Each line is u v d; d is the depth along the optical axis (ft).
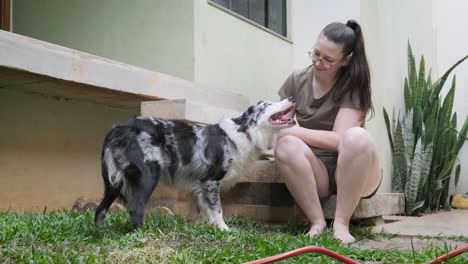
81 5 16.28
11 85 11.75
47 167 13.05
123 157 8.73
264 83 17.11
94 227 8.73
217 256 6.63
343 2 17.17
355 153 9.00
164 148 9.30
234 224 10.94
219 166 9.84
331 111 10.16
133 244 7.38
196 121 11.72
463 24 21.13
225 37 15.21
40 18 17.12
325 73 9.73
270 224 11.89
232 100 14.39
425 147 16.90
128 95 12.58
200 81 14.11
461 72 20.95
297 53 18.62
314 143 9.77
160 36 14.52
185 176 9.76
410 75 18.38
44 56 10.39
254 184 12.72
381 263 7.05
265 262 5.39
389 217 14.87
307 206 9.71
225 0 15.60
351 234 10.06
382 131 16.80
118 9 15.44
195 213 10.49
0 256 6.28
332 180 10.64
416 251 8.10
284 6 18.75
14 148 12.28
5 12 17.28
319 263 6.54
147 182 8.79
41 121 12.92
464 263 6.33
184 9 14.12
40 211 12.78
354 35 9.43
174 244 7.62
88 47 16.07
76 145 13.87
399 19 18.94
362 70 9.64
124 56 15.26
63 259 6.21
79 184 13.93
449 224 12.67
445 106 18.17
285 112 10.36
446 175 18.17
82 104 14.02
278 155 9.73
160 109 11.68
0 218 9.33
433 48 21.70
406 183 16.63
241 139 10.05
